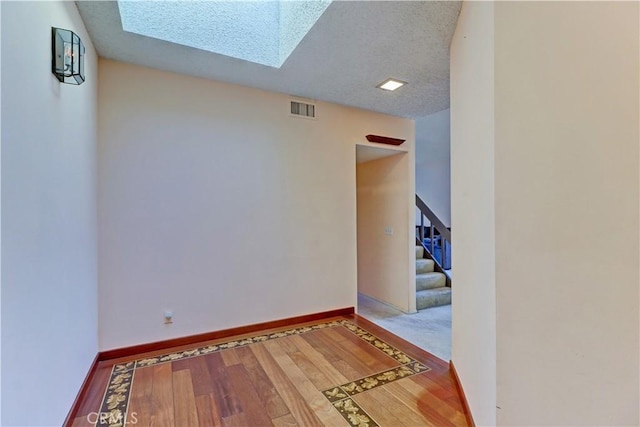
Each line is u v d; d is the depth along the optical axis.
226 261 2.91
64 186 1.64
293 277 3.27
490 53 1.36
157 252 2.63
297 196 3.28
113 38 2.17
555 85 1.31
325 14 1.89
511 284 1.32
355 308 3.67
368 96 3.24
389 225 4.24
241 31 2.46
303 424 1.73
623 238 1.30
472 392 1.70
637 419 1.29
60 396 1.57
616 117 1.30
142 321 2.58
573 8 1.31
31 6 1.25
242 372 2.27
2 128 1.04
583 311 1.31
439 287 4.50
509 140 1.32
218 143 2.87
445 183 6.07
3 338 1.03
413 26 2.01
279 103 3.16
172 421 1.75
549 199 1.32
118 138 2.48
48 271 1.42
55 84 1.51
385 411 1.84
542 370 1.32
